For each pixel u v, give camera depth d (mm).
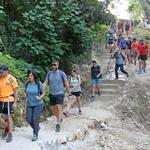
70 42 16812
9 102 9961
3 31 15023
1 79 10008
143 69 21406
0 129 10758
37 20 14500
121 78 19422
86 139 11992
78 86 14242
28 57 14711
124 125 14398
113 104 16219
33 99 10352
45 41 14805
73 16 16016
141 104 16828
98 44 25641
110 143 11953
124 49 23797
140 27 42844
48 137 10820
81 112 14695
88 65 20266
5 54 13961
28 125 11898
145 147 12211
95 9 20906
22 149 9641
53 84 11500
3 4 15539
